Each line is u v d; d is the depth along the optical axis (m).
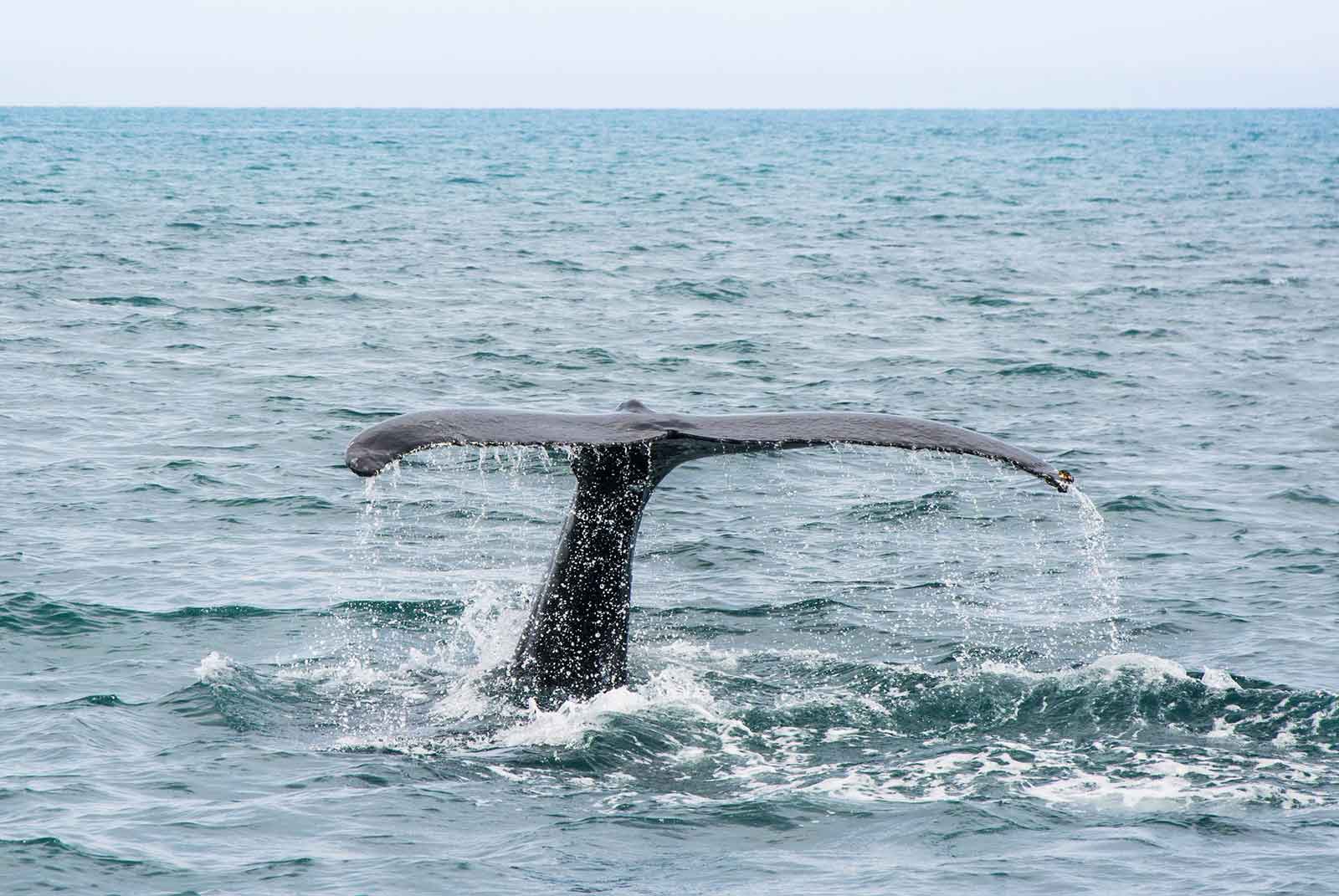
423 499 47.06
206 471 50.28
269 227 146.50
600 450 27.48
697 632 35.12
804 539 43.88
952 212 184.88
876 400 66.25
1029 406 65.31
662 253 130.25
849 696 30.14
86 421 58.00
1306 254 133.50
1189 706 29.47
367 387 66.69
